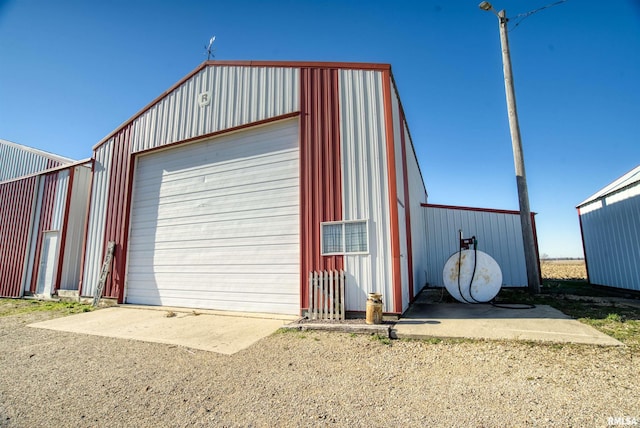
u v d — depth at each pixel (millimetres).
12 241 11562
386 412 2580
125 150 9500
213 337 5023
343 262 6062
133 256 8820
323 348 4293
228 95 7980
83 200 10984
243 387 3146
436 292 9797
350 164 6355
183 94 8734
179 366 3777
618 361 3381
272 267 6934
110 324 6156
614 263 9102
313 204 6508
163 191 8727
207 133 8070
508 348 3918
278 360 3891
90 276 9250
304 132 6871
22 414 2703
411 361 3697
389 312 5605
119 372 3625
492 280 7203
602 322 4934
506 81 9633
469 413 2514
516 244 10688
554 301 7270
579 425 2293
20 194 11977
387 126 6203
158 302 8203
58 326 6043
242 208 7496
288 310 6621
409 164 8883
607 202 9500
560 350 3775
